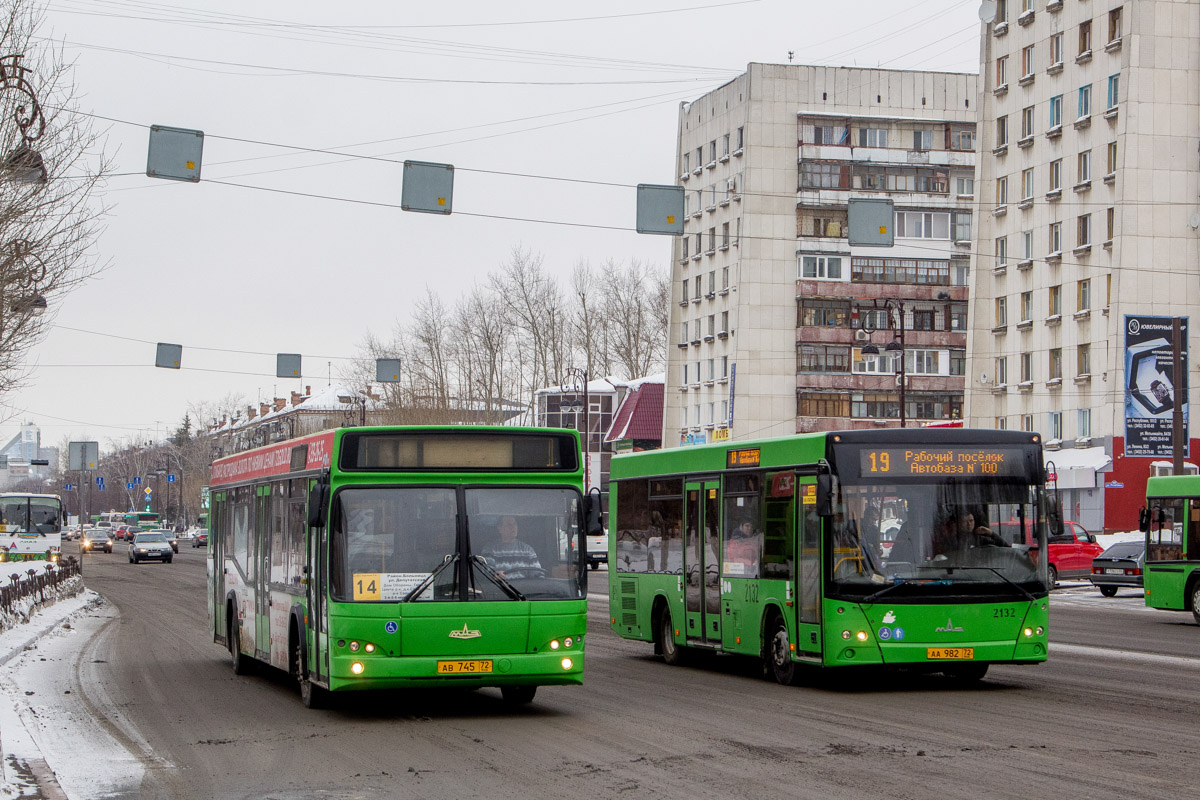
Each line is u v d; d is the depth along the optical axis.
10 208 22.80
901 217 82.12
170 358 39.16
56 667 19.73
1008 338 66.81
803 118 82.19
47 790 9.36
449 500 13.12
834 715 13.59
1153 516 28.61
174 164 19.77
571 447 13.55
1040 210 64.31
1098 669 17.92
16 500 54.25
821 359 81.00
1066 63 62.59
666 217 22.22
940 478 15.81
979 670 16.73
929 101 83.88
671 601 20.14
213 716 14.01
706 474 19.20
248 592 17.73
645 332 102.12
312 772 10.47
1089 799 8.92
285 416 124.88
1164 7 58.31
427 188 20.59
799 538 16.31
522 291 83.31
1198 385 57.66
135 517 121.88
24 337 23.69
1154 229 58.00
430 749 11.53
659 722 13.13
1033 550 15.89
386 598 12.79
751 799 9.08
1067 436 61.75
